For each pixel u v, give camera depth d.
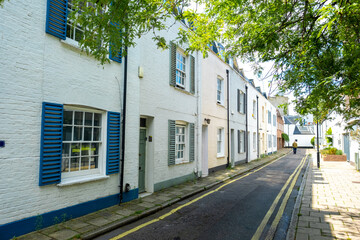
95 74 5.68
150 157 7.88
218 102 14.19
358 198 7.49
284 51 5.14
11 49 4.07
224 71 14.82
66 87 4.98
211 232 4.79
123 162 6.32
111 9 3.20
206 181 10.07
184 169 9.74
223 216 5.79
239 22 5.29
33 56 4.39
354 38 3.82
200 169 10.89
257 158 22.05
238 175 12.40
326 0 3.88
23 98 4.21
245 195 7.95
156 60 8.18
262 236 4.65
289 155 28.41
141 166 7.75
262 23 5.09
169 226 5.10
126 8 3.38
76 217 5.10
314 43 4.58
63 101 4.90
